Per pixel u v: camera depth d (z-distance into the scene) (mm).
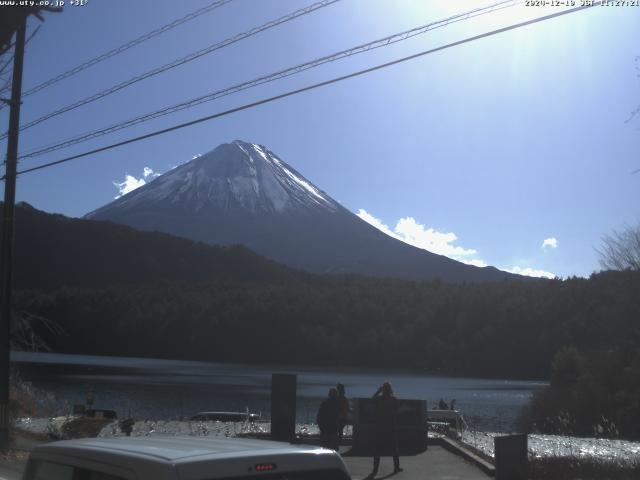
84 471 4371
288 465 4160
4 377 16953
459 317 114000
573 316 95438
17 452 15898
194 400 59156
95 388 66938
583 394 33844
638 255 38469
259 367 117750
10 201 17312
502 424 40875
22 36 12789
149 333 131125
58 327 26016
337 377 99125
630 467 12594
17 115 17281
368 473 12977
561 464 12555
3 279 17234
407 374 106875
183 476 3824
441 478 12367
